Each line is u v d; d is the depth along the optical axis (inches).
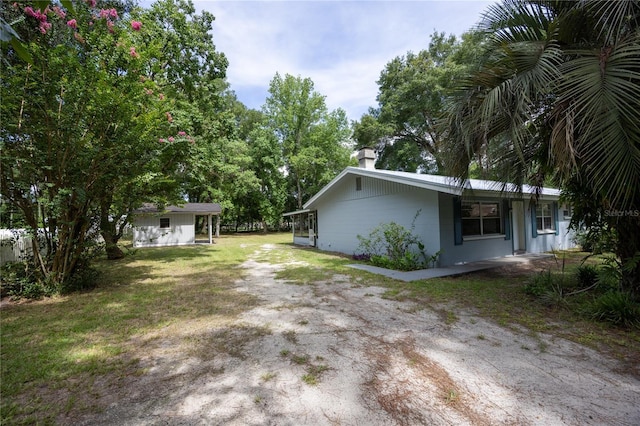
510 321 153.6
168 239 695.7
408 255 309.3
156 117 235.1
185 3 456.4
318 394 94.6
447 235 313.4
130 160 233.3
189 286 252.2
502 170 199.2
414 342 131.3
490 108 144.9
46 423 83.5
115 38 228.8
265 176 1038.4
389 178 340.2
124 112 208.8
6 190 197.8
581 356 115.0
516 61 149.9
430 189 298.4
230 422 82.4
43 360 120.1
